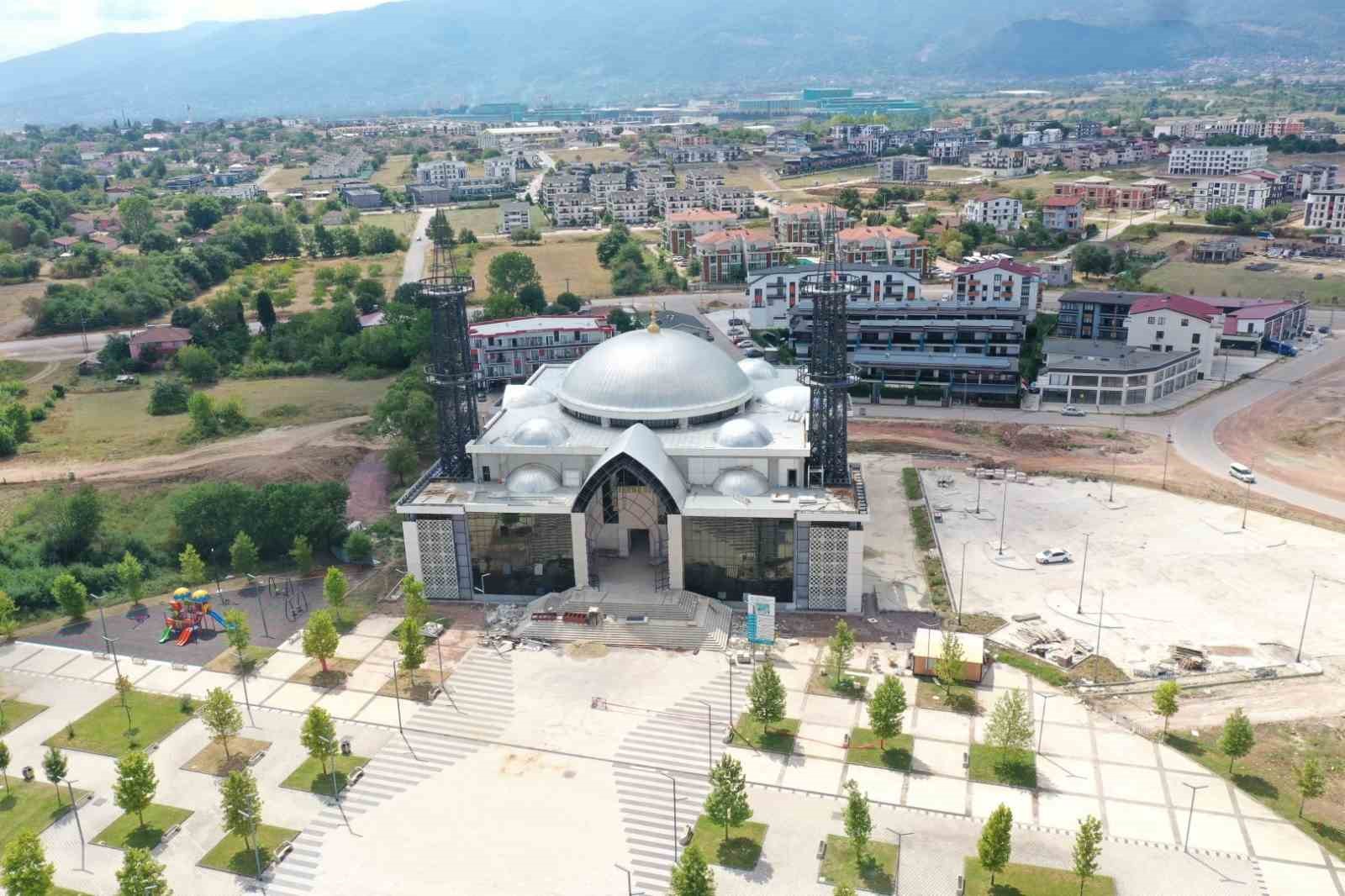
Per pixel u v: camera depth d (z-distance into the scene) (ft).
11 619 407.03
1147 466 549.95
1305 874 260.62
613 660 371.35
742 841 276.41
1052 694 343.46
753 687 321.93
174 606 404.36
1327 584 412.57
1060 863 265.54
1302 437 586.04
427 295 429.38
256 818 271.08
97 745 327.67
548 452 429.38
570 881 264.52
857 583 398.83
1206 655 363.35
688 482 426.92
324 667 368.89
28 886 246.88
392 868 270.46
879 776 303.68
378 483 557.74
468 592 424.46
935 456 580.71
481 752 320.09
